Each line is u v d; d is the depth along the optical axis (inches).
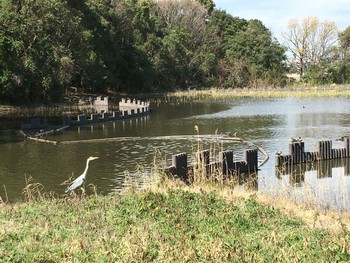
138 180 755.4
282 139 1250.0
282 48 4175.7
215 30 4352.9
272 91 3435.0
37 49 2004.2
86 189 706.2
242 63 4040.4
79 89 2955.2
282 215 513.0
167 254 366.3
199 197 540.7
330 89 3472.0
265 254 371.9
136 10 3491.6
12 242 401.4
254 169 862.5
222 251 374.0
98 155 1005.2
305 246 388.5
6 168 870.4
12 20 1884.8
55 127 1476.4
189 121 1708.9
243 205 530.3
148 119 1779.0
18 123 1584.6
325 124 1581.0
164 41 3659.0
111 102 2581.2
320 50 4436.5
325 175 835.4
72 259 361.1
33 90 2065.7
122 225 446.9
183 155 740.0
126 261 355.3
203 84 3976.4
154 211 482.0
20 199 649.0
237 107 2352.4
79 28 2474.2
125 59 3282.5
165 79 3676.2
